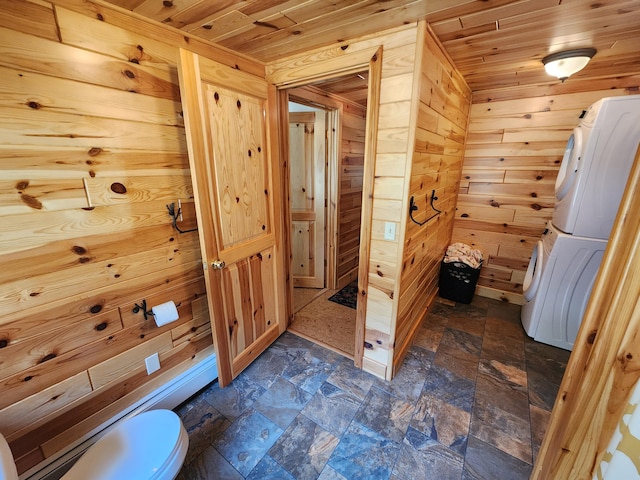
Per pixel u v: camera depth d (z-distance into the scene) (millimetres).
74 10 1031
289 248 2326
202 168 1387
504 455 1380
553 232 2156
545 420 1568
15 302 1025
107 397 1348
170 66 1351
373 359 1896
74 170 1104
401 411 1625
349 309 2807
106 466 989
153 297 1459
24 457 1122
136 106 1256
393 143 1465
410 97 1360
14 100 942
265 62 1797
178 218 1499
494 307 2805
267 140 1845
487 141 2736
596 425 702
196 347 1732
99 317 1264
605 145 1749
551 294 2119
